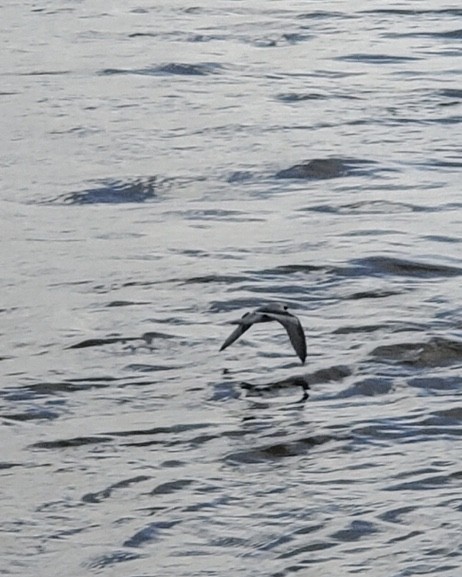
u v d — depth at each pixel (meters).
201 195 30.81
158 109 38.53
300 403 20.17
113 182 31.53
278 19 50.97
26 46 48.00
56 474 18.27
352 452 18.62
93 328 23.08
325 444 18.88
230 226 28.44
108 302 24.22
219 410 20.03
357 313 23.41
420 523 16.64
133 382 21.06
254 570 15.81
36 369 21.58
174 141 35.06
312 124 36.47
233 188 31.20
